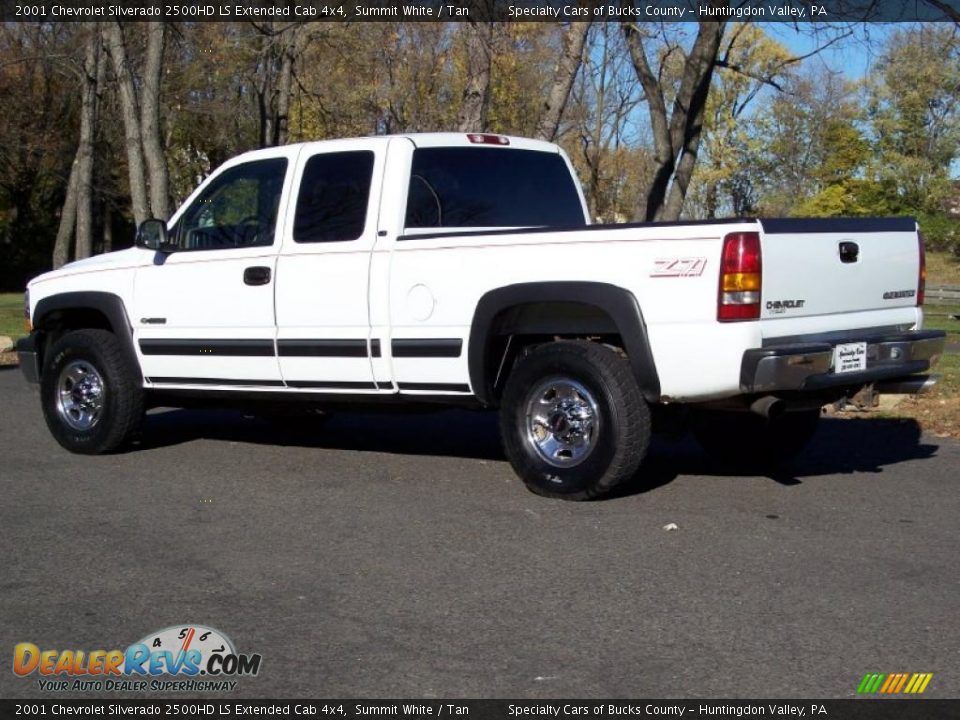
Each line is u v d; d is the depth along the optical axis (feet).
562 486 22.22
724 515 21.50
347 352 24.25
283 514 22.09
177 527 21.27
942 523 20.92
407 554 19.24
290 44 59.88
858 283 22.17
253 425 33.22
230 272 25.81
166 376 27.14
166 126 89.25
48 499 23.65
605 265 21.03
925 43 57.77
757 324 20.07
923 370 23.02
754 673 14.03
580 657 14.60
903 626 15.56
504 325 22.77
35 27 91.61
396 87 72.02
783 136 123.13
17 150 129.08
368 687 13.83
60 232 111.96
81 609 16.80
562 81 47.42
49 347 28.86
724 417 25.40
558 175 27.37
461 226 25.22
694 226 20.22
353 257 24.12
